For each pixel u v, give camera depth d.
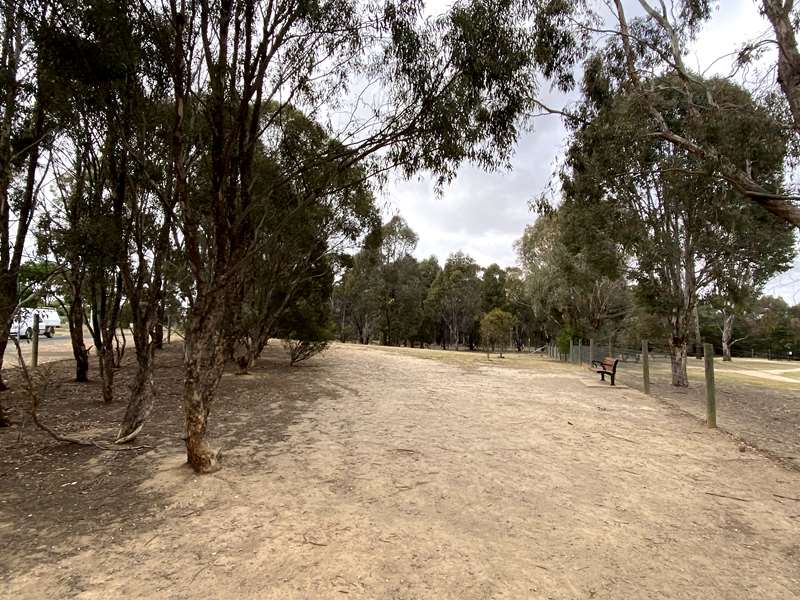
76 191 9.94
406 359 23.03
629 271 16.75
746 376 24.14
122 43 4.96
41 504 4.43
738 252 15.45
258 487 4.95
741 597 3.14
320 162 6.14
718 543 3.93
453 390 12.45
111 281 9.52
